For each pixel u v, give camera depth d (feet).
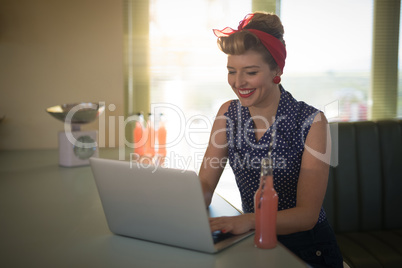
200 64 8.96
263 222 3.22
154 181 3.20
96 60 8.38
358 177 6.61
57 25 8.19
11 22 8.06
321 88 9.68
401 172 6.72
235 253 3.17
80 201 4.81
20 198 4.96
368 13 9.69
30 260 3.13
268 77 4.20
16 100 8.27
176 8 8.76
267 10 9.09
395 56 9.94
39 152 8.13
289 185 4.50
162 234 3.35
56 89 8.34
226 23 8.96
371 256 5.65
